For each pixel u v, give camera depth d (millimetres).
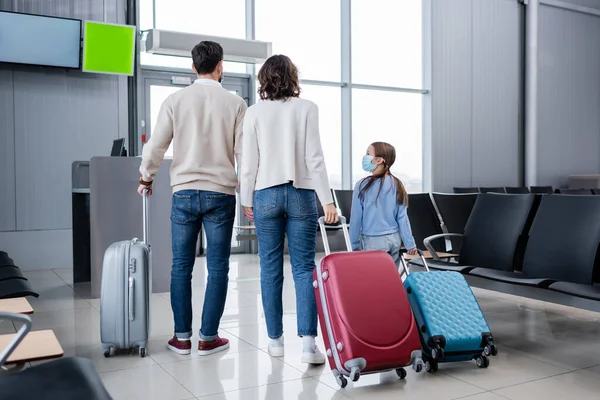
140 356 2959
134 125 6836
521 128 10336
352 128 8656
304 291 2811
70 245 6438
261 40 7938
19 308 2020
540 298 2822
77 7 6445
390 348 2434
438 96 9250
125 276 2924
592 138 11375
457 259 4020
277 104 2848
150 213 4703
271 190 2826
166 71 7316
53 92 6348
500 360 2898
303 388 2488
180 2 7402
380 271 2549
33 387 1313
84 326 3629
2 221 6129
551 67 10734
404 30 9078
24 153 6223
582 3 11125
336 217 2859
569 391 2445
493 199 3742
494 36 9906
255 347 3139
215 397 2381
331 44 8516
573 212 3182
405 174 9164
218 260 2992
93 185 4496
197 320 3770
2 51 5941
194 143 2957
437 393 2418
